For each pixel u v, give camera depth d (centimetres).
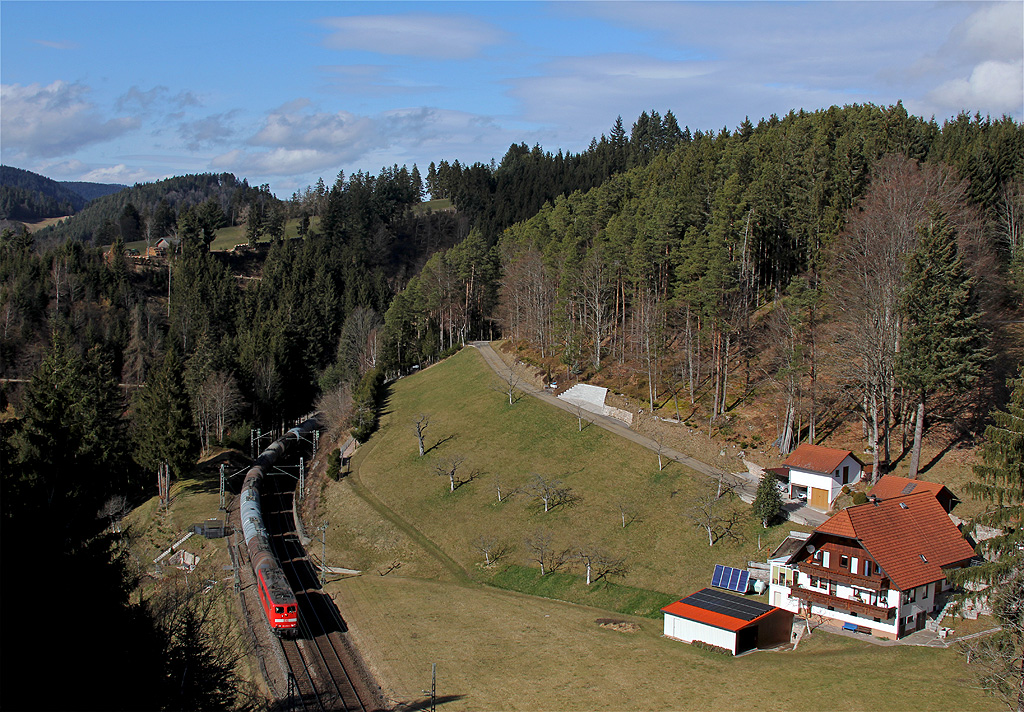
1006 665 3575
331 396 12406
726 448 7781
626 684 4503
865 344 6706
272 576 6153
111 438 8962
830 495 6469
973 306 6594
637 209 12988
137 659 3284
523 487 7962
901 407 7306
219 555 7412
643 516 6900
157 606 4388
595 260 11094
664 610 5203
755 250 10331
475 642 5381
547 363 11662
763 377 8869
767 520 6272
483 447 9175
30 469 4281
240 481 9825
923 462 6631
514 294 13688
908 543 5034
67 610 3103
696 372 9400
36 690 2809
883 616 4806
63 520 3703
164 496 9012
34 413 5834
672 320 10006
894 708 3872
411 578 6938
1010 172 10194
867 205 8125
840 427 7606
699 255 8806
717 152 15025
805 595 5194
